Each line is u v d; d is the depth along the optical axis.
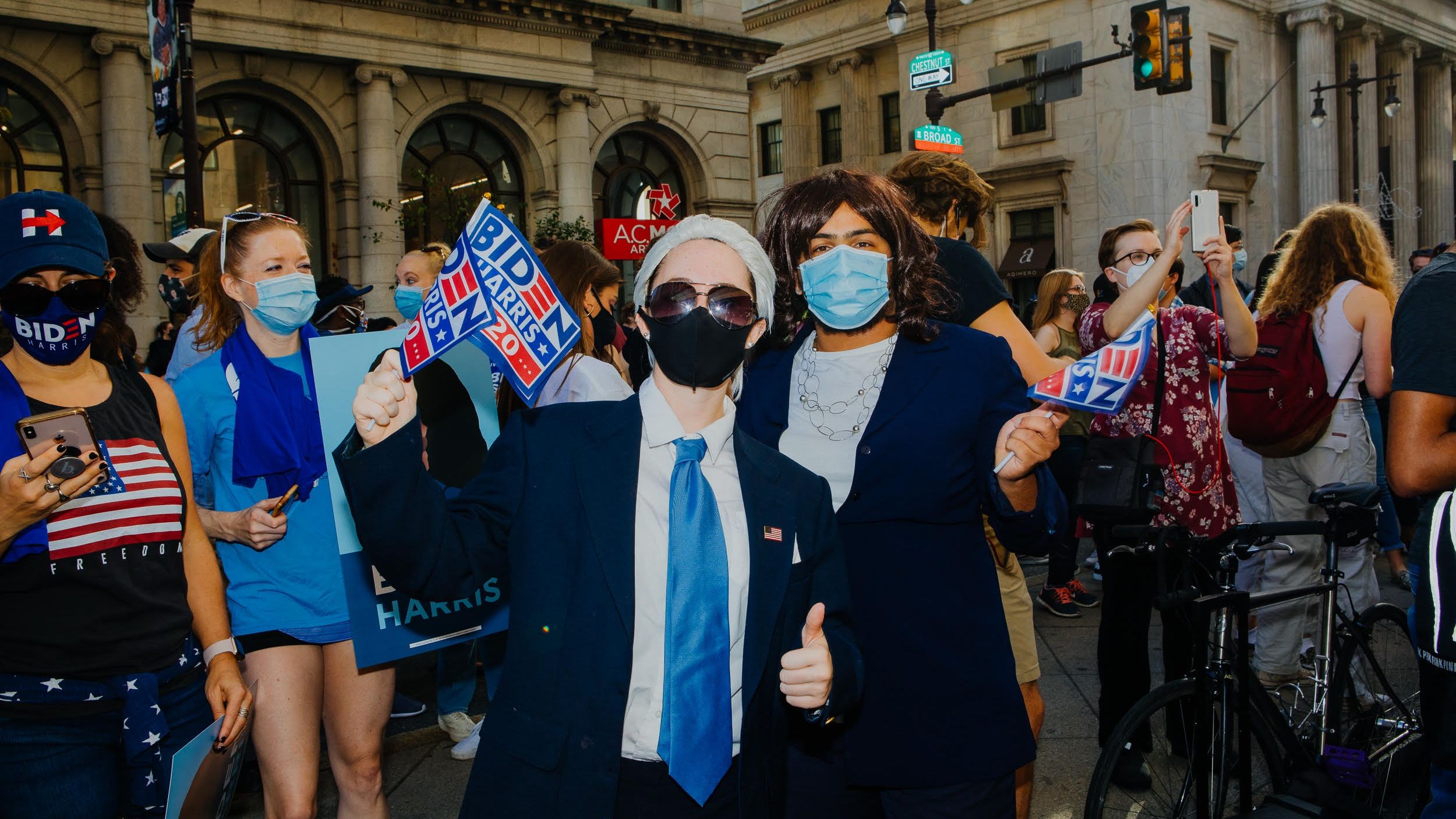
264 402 2.83
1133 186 26.12
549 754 1.66
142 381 2.45
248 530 2.65
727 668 1.76
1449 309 2.26
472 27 17.83
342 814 2.82
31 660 2.11
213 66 15.75
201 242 5.75
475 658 4.59
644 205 21.11
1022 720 2.37
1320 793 3.03
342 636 2.75
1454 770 2.19
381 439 1.58
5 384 2.20
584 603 1.72
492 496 1.79
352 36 16.64
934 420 2.34
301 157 17.11
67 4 14.21
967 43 28.92
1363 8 31.62
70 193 14.90
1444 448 2.23
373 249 17.02
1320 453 4.37
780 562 1.86
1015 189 28.36
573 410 1.89
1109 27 26.28
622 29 19.55
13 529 1.96
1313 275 4.25
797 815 2.43
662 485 1.84
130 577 2.21
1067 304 6.64
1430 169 37.34
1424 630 2.21
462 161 18.80
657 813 1.72
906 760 2.30
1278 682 4.36
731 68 21.52
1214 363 3.89
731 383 2.20
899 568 2.35
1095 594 6.79
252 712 2.49
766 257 1.99
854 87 31.50
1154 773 2.89
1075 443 6.24
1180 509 3.68
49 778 2.14
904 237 2.46
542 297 1.81
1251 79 29.64
